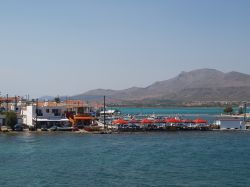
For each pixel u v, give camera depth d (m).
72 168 99.56
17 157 116.50
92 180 86.31
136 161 110.44
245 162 109.94
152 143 151.62
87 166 102.25
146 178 88.56
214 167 102.12
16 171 95.88
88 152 126.62
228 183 84.75
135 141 157.38
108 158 115.38
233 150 134.50
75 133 181.12
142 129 193.50
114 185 81.94
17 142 150.00
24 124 191.62
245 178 89.50
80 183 83.62
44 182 84.56
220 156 120.81
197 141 159.75
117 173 93.75
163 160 112.56
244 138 172.12
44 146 139.88
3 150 130.25
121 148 136.75
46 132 182.50
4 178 88.38
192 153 126.75
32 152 126.06
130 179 87.44
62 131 186.12
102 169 98.50
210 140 163.88
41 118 193.12
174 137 173.62
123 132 189.25
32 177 89.38
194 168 100.62
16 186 81.38
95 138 165.75
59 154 122.44
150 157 117.88
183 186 81.62
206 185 82.81
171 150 133.00
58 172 94.69
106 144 147.00
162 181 85.81
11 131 182.75
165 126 197.62
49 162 108.12
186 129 199.75
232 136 179.88
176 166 103.19
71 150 130.75
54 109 196.50
